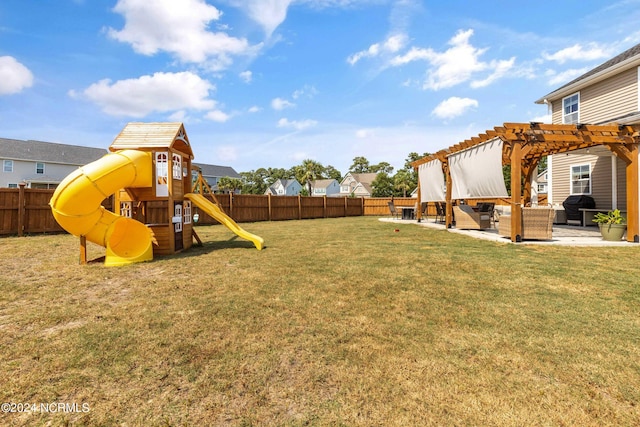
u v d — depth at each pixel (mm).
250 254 6207
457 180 10125
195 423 1580
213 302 3355
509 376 1962
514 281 4102
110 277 4438
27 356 2225
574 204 11688
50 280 4277
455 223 10922
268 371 2043
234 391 1842
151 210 12242
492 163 7926
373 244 7422
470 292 3658
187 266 5121
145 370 2055
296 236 9211
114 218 5594
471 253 6070
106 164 5422
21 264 5316
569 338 2469
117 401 1752
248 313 3039
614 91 10961
